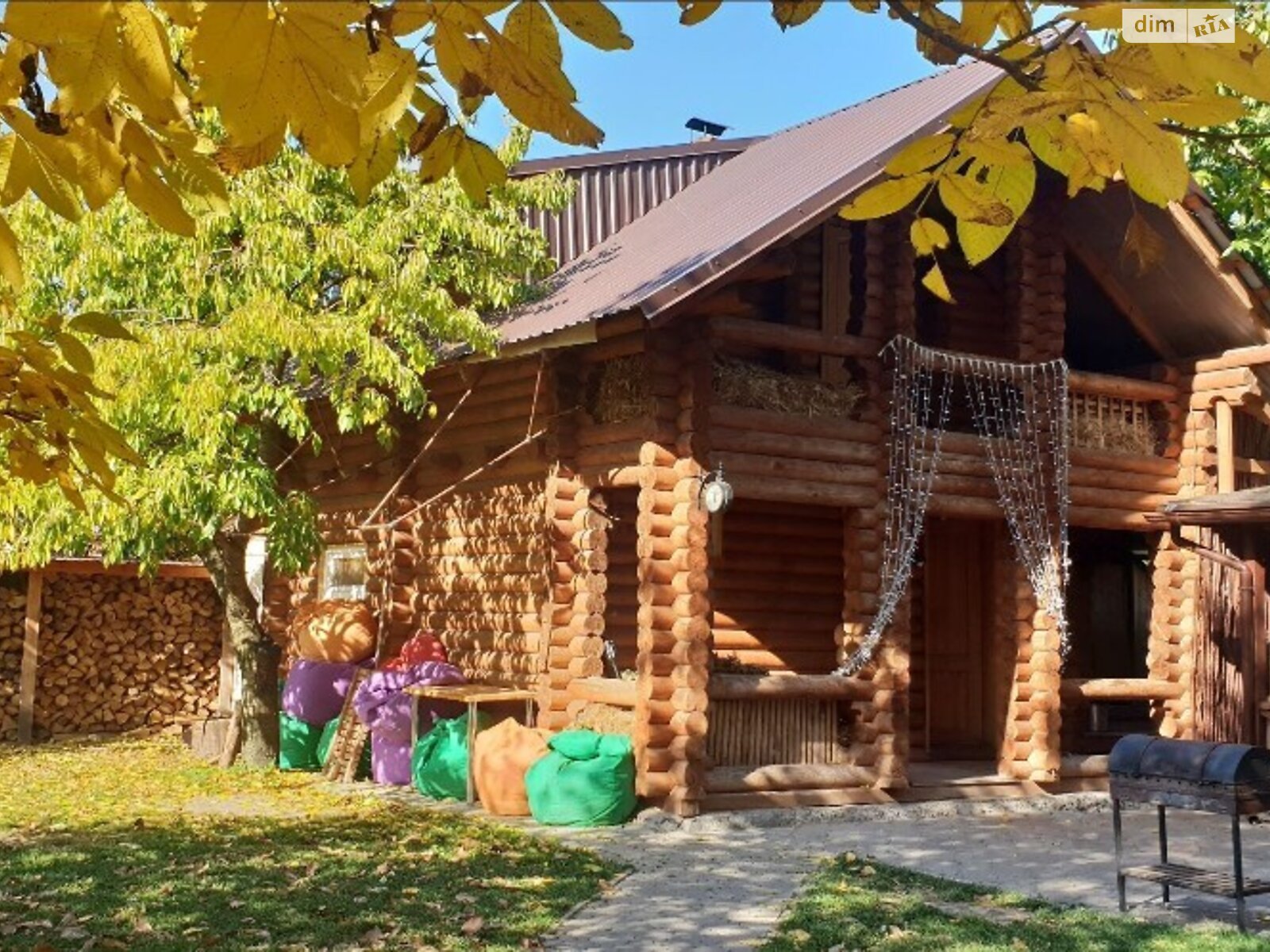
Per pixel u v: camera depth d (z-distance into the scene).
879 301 11.54
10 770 12.39
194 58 1.53
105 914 6.70
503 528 12.45
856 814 10.77
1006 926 6.91
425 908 7.02
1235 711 12.73
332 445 15.05
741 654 12.77
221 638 16.48
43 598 15.25
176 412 10.22
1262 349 12.72
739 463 10.62
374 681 12.18
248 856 8.30
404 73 1.76
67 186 2.12
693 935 6.65
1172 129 1.81
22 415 2.61
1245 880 7.22
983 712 14.52
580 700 11.19
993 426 13.49
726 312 10.28
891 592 11.09
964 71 13.42
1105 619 15.27
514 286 12.38
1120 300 13.35
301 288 11.41
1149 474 13.13
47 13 1.56
